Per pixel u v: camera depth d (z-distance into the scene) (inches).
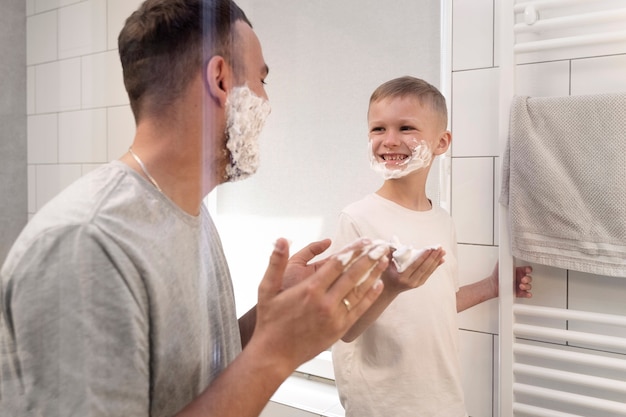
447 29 38.7
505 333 35.6
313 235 42.7
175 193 16.5
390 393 30.1
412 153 32.7
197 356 16.0
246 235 40.7
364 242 14.1
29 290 12.1
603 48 32.9
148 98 16.0
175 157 16.3
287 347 13.8
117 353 12.9
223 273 19.2
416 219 33.1
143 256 13.9
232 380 13.6
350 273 13.8
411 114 32.6
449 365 31.3
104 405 12.5
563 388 34.7
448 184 38.8
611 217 30.7
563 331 34.0
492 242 37.2
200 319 16.4
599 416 33.4
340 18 43.1
